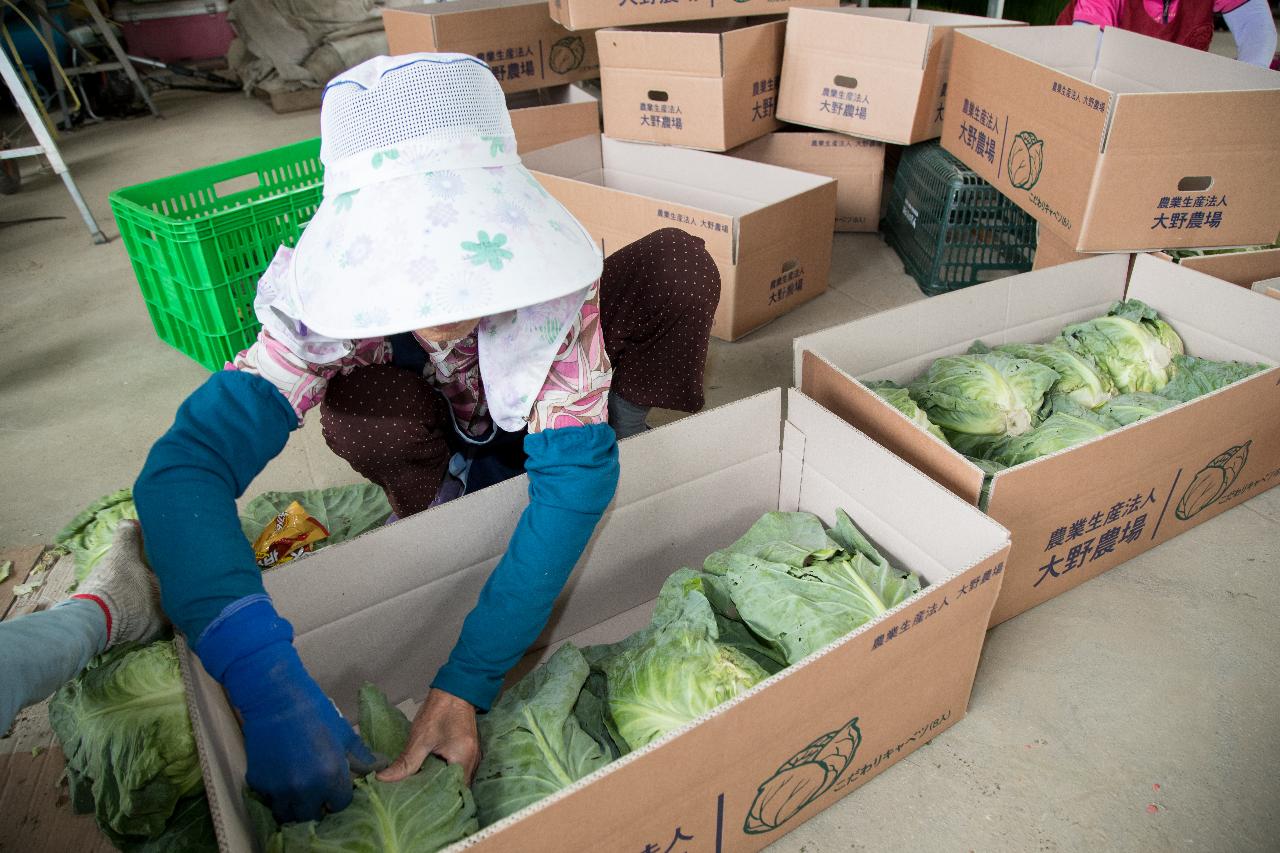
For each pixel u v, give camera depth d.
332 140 1.16
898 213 3.68
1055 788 1.56
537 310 1.29
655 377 1.97
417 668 1.76
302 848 1.13
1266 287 2.34
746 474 1.96
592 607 1.94
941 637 1.44
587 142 3.76
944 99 3.31
